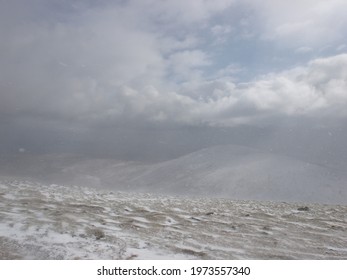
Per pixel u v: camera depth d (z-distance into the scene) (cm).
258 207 1819
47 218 1242
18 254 834
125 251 894
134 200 1988
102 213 1445
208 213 1534
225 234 1147
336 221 1420
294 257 916
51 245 909
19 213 1320
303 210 1714
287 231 1214
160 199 2155
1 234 992
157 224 1270
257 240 1079
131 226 1202
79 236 1024
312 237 1137
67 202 1703
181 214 1517
